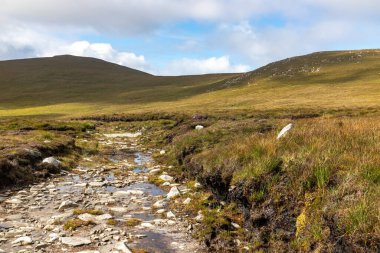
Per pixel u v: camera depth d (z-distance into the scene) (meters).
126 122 61.28
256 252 9.94
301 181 10.56
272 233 10.37
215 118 56.19
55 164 22.42
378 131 14.04
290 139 14.15
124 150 32.97
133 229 12.10
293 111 62.84
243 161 14.20
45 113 100.94
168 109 88.88
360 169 9.74
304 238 8.83
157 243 10.93
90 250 10.26
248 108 77.50
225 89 133.25
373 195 8.35
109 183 19.33
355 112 56.53
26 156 21.61
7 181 17.89
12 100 140.50
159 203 15.05
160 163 25.39
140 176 21.44
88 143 35.31
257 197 11.62
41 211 14.18
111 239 11.15
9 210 14.12
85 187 18.44
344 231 7.81
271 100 94.81
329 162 10.70
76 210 13.87
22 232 11.68
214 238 11.12
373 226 7.45
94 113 91.69
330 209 8.60
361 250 7.27
